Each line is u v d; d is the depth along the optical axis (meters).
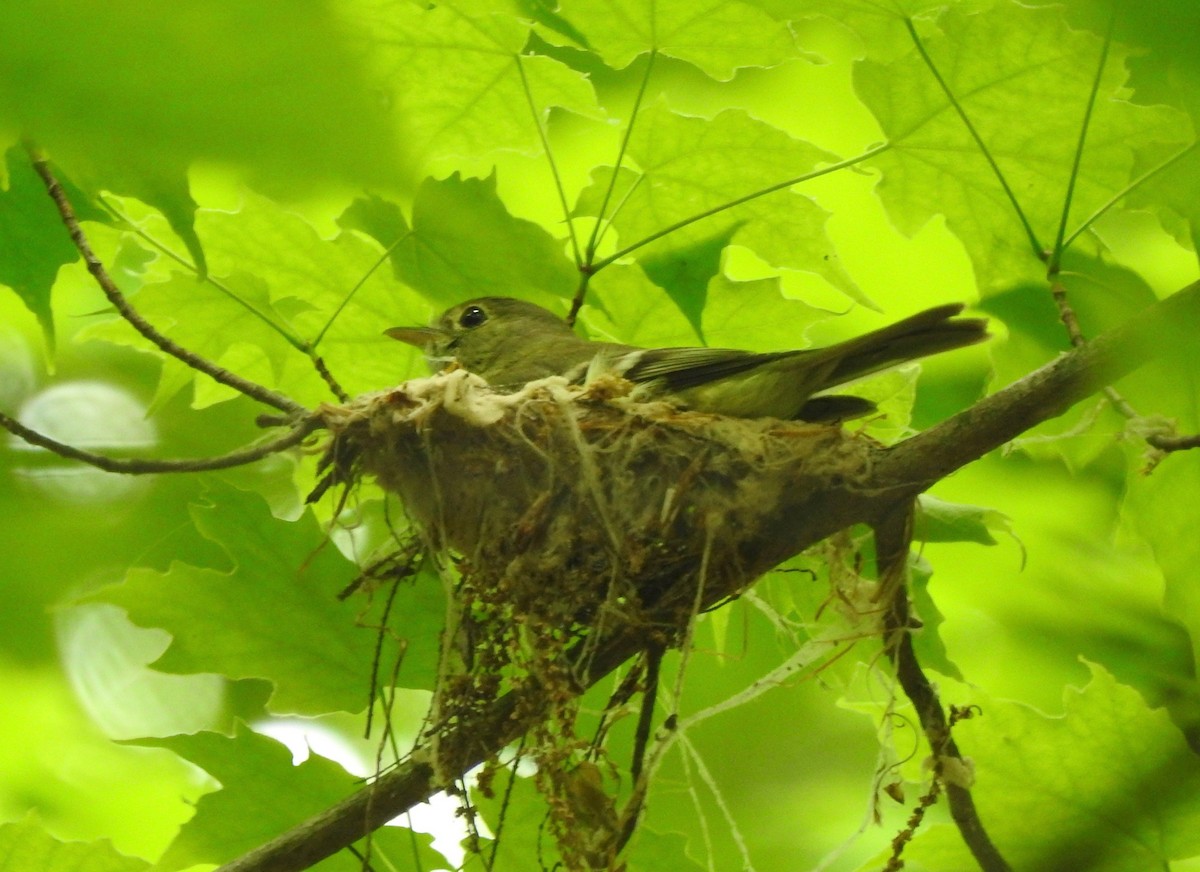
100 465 6.11
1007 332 8.16
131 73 1.62
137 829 12.10
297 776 7.64
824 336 11.12
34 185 7.00
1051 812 7.93
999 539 10.89
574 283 7.84
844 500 6.75
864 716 11.55
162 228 8.53
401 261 7.79
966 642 11.12
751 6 7.39
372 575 7.30
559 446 7.09
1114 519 10.60
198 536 9.47
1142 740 7.79
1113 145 7.70
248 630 7.67
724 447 7.02
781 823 11.24
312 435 7.43
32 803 11.95
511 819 7.62
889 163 8.08
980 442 6.38
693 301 8.37
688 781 7.31
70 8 1.58
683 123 7.99
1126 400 7.35
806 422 7.66
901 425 8.97
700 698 10.70
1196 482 7.58
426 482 7.12
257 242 8.59
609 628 6.84
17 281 7.09
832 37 10.39
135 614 7.59
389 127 1.69
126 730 12.08
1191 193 3.38
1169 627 10.55
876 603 7.07
